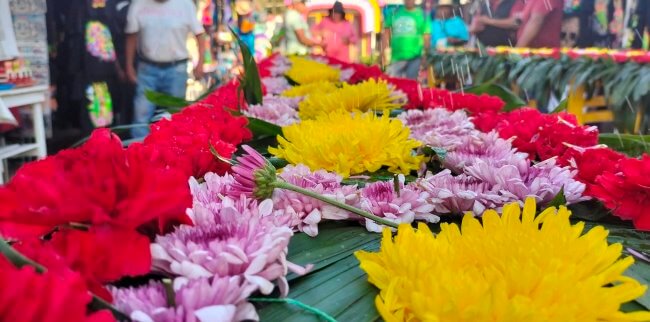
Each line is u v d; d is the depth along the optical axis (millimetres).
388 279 448
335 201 594
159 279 435
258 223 445
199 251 397
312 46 2771
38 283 312
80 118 3289
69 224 399
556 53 3059
